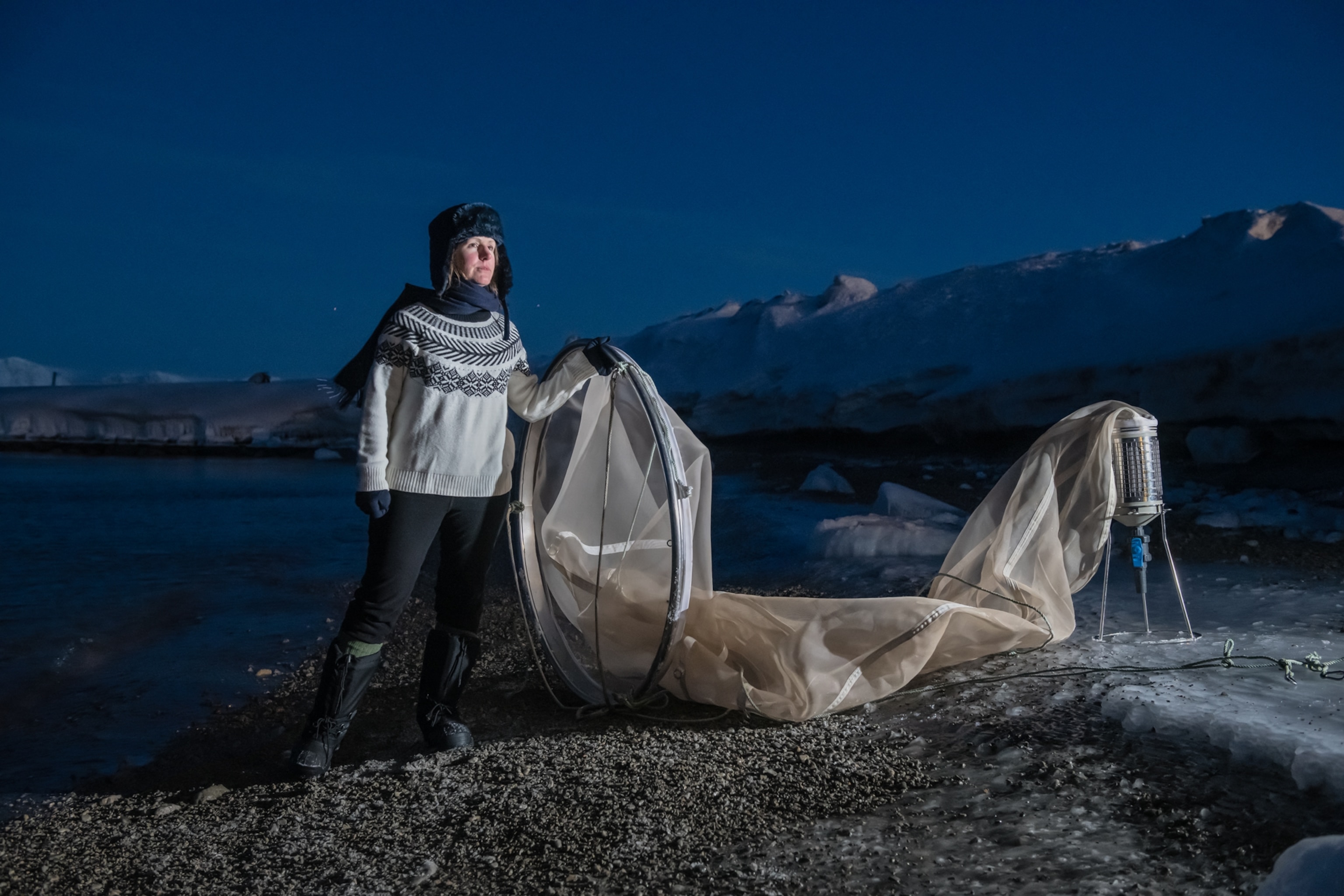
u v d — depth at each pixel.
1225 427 9.29
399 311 3.14
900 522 6.61
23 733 3.73
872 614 3.57
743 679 3.47
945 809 2.50
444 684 3.38
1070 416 4.04
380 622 3.21
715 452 16.12
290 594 6.57
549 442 4.06
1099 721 2.96
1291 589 4.66
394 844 2.56
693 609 3.91
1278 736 2.51
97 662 4.83
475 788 2.90
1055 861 2.15
